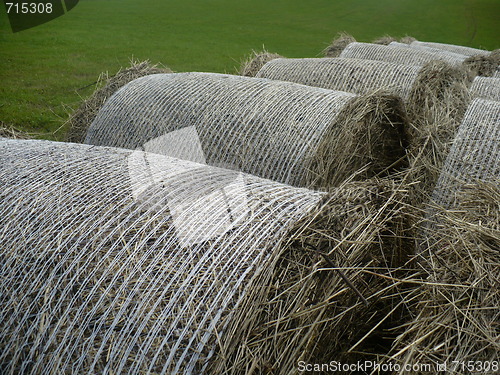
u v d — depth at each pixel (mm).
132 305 1965
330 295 2113
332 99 4133
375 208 2496
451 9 23500
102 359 1881
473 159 3461
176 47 13398
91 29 15180
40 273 2117
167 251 2123
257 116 3996
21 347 1981
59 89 8602
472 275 2283
